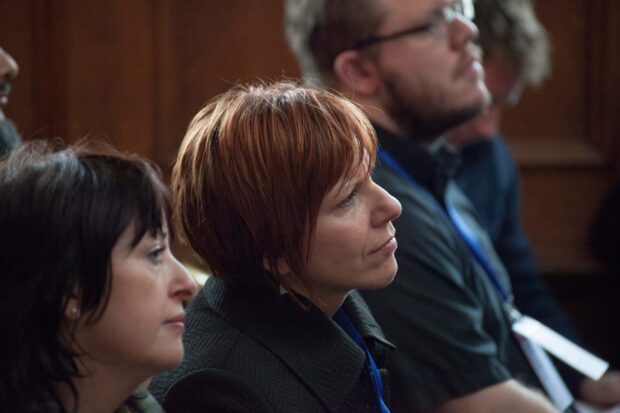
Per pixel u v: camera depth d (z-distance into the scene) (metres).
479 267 4.30
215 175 2.74
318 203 2.69
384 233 2.78
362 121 2.77
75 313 2.27
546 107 7.18
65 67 6.29
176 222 2.87
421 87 4.32
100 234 2.28
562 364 5.26
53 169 2.33
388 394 3.04
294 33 4.72
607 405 5.19
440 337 3.76
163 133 6.50
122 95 6.41
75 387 2.29
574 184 7.24
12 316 2.25
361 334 3.04
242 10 6.62
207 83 6.60
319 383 2.75
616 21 7.09
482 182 5.80
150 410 2.57
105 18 6.35
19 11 6.18
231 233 2.76
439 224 4.06
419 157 4.27
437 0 4.31
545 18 7.10
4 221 2.29
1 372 2.24
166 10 6.48
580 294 7.21
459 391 3.74
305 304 2.81
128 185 2.35
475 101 4.38
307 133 2.69
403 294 3.79
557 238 7.25
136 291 2.32
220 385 2.69
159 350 2.35
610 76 7.14
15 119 6.21
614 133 7.19
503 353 4.23
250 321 2.82
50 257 2.25
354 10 4.37
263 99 2.76
